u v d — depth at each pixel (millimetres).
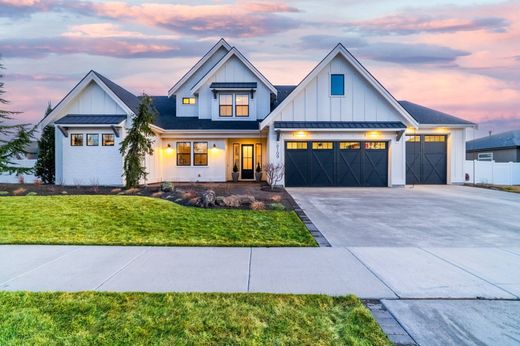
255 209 9047
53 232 6441
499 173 18672
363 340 2670
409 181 17594
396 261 4910
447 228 7262
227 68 18703
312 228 7188
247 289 3766
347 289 3791
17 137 15195
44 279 4055
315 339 2680
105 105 15719
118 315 3070
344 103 15742
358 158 15812
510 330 2861
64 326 2859
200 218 7727
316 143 15742
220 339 2668
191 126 17859
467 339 2705
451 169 17484
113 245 5750
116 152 15211
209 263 4781
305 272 4402
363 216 8594
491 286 3910
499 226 7469
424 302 3459
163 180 18078
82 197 10133
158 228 6855
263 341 2645
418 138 17594
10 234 6246
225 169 18156
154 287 3809
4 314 3055
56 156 15633
